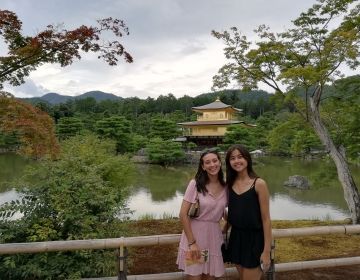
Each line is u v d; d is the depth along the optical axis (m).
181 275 3.37
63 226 4.07
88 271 3.81
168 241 3.19
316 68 7.33
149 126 53.47
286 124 8.96
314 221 8.74
